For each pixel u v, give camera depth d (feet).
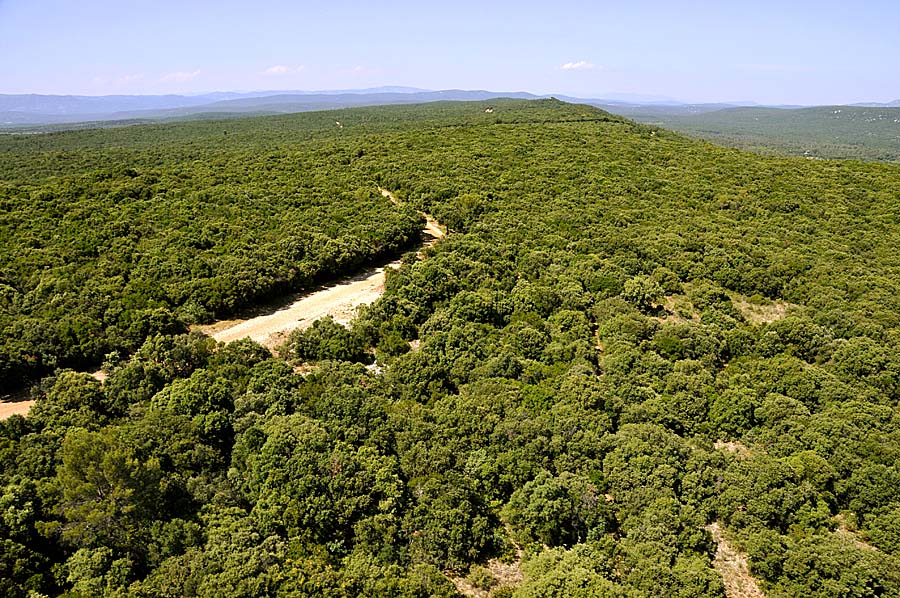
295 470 79.05
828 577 75.92
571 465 92.07
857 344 137.18
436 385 111.04
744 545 83.05
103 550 65.10
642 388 113.39
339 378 107.14
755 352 138.82
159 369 102.63
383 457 86.22
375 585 67.05
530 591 68.74
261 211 189.06
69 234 155.33
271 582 63.57
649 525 81.71
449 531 77.25
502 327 140.26
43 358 106.83
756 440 105.50
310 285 163.53
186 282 136.87
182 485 77.51
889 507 90.79
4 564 61.31
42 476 74.69
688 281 178.70
